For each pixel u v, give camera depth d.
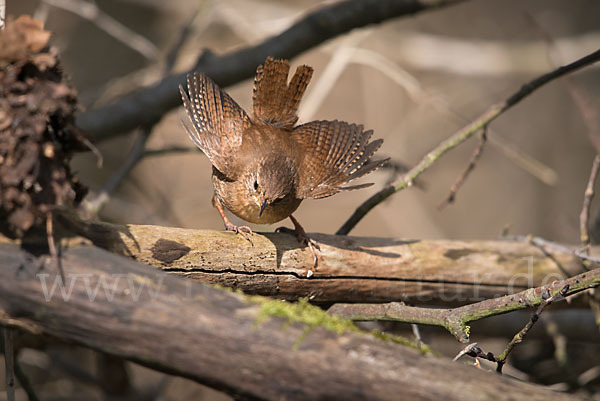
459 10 21.38
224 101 7.82
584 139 19.81
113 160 15.89
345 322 4.83
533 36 20.69
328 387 4.52
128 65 17.77
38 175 4.76
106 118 10.28
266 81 7.71
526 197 19.91
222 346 4.60
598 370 9.75
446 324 5.72
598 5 20.97
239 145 7.63
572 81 9.94
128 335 4.68
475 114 19.91
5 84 4.70
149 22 18.55
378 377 4.47
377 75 19.33
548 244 7.40
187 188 16.91
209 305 4.72
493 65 17.98
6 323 4.84
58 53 4.96
